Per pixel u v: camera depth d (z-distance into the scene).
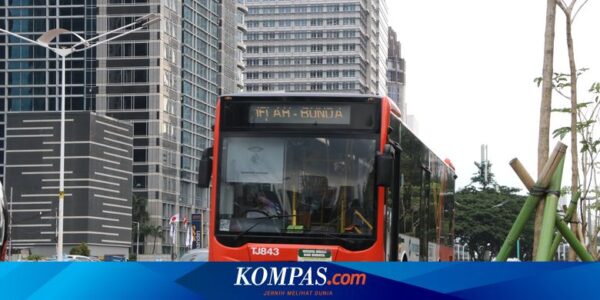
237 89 181.25
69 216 130.38
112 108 151.12
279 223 16.52
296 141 16.77
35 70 153.25
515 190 106.50
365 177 16.58
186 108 159.25
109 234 134.62
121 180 137.88
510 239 11.43
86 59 151.75
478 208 101.31
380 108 16.84
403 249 18.27
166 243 153.38
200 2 163.75
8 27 154.12
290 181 16.64
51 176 130.75
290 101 16.91
